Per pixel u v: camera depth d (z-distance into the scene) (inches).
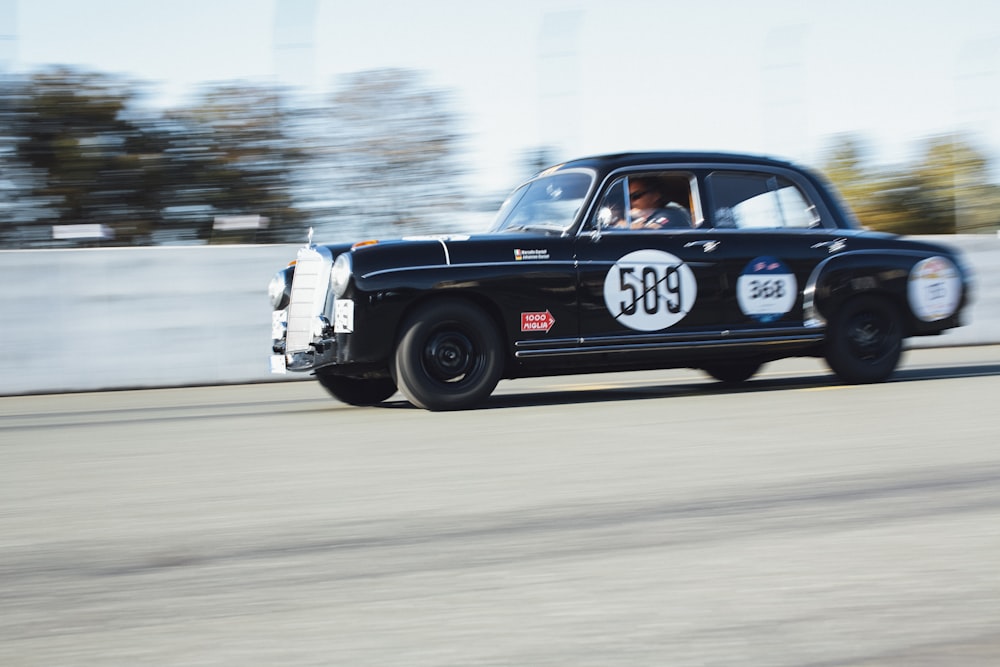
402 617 93.6
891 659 80.7
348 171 505.0
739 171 267.0
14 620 95.9
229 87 498.0
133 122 499.2
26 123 490.9
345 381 272.7
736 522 126.5
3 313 338.0
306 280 250.8
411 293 234.8
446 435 204.7
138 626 93.1
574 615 93.0
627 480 153.8
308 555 116.4
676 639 86.0
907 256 273.9
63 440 219.3
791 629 88.0
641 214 256.1
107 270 349.4
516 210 271.7
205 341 360.2
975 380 281.4
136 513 141.3
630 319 249.8
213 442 208.4
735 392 270.5
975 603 93.7
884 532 119.9
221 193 496.4
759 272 260.2
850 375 271.6
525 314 241.9
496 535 123.1
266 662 83.0
